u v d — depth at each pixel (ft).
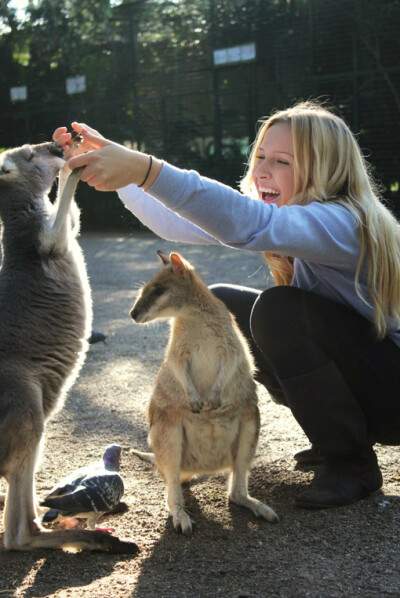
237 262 33.91
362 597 7.75
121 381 17.01
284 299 10.01
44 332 10.47
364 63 38.81
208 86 43.98
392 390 10.18
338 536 9.25
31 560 9.05
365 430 10.32
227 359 10.05
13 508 9.33
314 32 39.19
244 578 8.29
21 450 9.48
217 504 10.47
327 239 9.34
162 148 46.34
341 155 10.05
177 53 44.24
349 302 10.19
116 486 9.29
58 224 10.65
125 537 9.54
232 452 10.37
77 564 8.88
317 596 7.80
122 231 48.42
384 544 9.00
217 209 8.59
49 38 47.65
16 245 10.93
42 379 10.34
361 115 39.47
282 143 10.53
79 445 13.04
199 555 8.94
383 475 11.19
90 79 47.11
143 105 46.26
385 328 10.02
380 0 37.19
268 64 41.27
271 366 10.36
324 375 9.96
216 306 10.30
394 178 39.27
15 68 49.01
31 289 10.55
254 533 9.46
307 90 40.29
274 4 40.24
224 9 41.75
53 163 11.69
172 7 43.57
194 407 9.79
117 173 8.40
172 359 10.19
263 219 8.92
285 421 13.93
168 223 12.01
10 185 11.21
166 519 10.04
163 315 10.27
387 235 9.92
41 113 49.03
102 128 47.44
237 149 44.21
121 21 45.34
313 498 10.03
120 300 26.66
